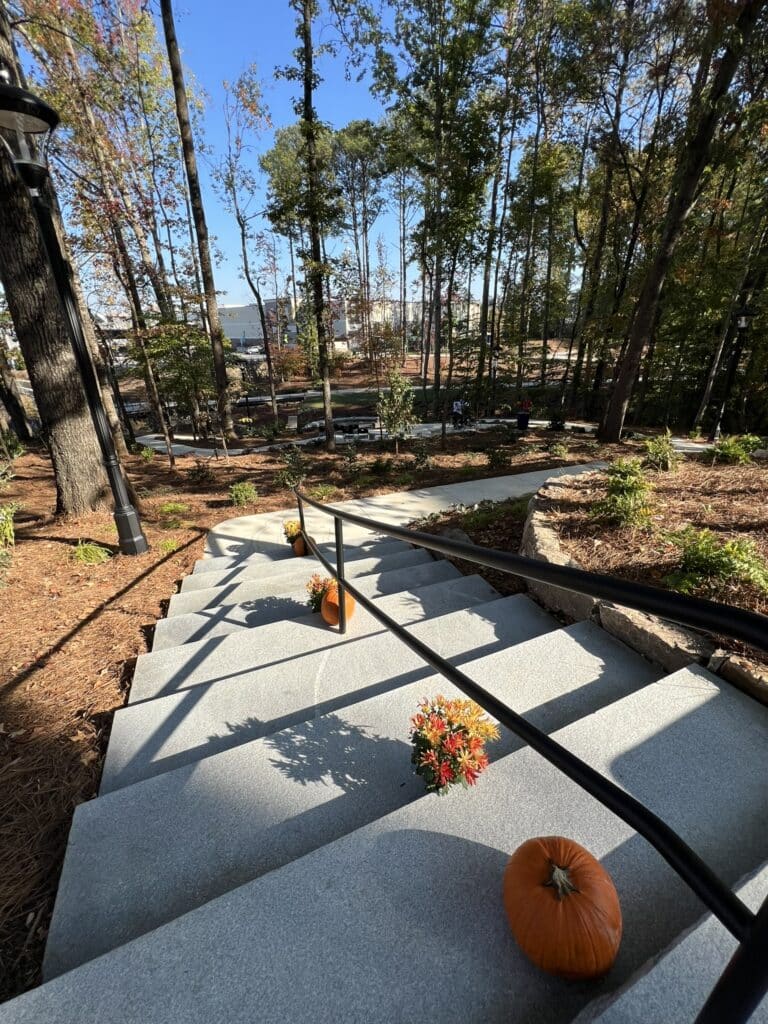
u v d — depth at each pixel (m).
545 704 1.82
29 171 3.11
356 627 2.71
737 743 1.45
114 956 0.95
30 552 4.42
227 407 14.17
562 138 13.20
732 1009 0.46
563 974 0.86
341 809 1.43
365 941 0.96
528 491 6.34
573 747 1.44
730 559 2.26
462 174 8.12
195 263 11.27
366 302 14.60
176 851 1.33
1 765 1.90
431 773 1.31
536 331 18.23
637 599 0.61
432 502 6.11
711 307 10.96
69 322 3.69
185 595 3.38
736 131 7.75
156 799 1.49
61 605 3.43
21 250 4.59
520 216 14.37
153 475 8.70
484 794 1.31
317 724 1.74
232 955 0.95
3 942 1.26
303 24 7.30
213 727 1.91
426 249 9.91
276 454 10.56
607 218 14.30
